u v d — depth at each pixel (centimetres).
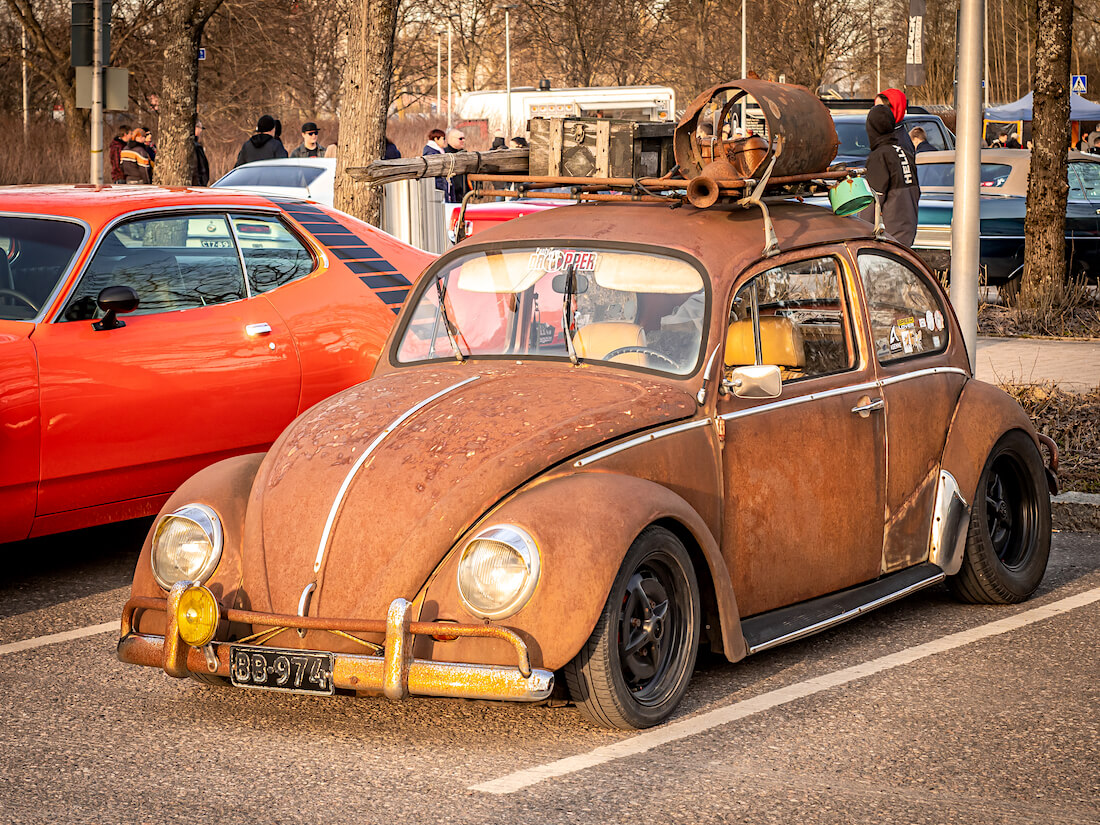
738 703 477
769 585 507
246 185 1850
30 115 4375
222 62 3966
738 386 488
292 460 469
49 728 459
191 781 409
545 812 382
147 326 671
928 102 5159
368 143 1284
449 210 1393
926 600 623
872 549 552
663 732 448
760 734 446
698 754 427
